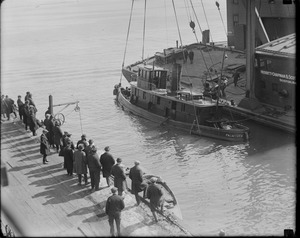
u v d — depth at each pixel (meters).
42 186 19.38
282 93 35.22
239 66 47.44
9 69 69.12
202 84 43.94
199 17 143.50
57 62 75.56
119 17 166.75
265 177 26.56
